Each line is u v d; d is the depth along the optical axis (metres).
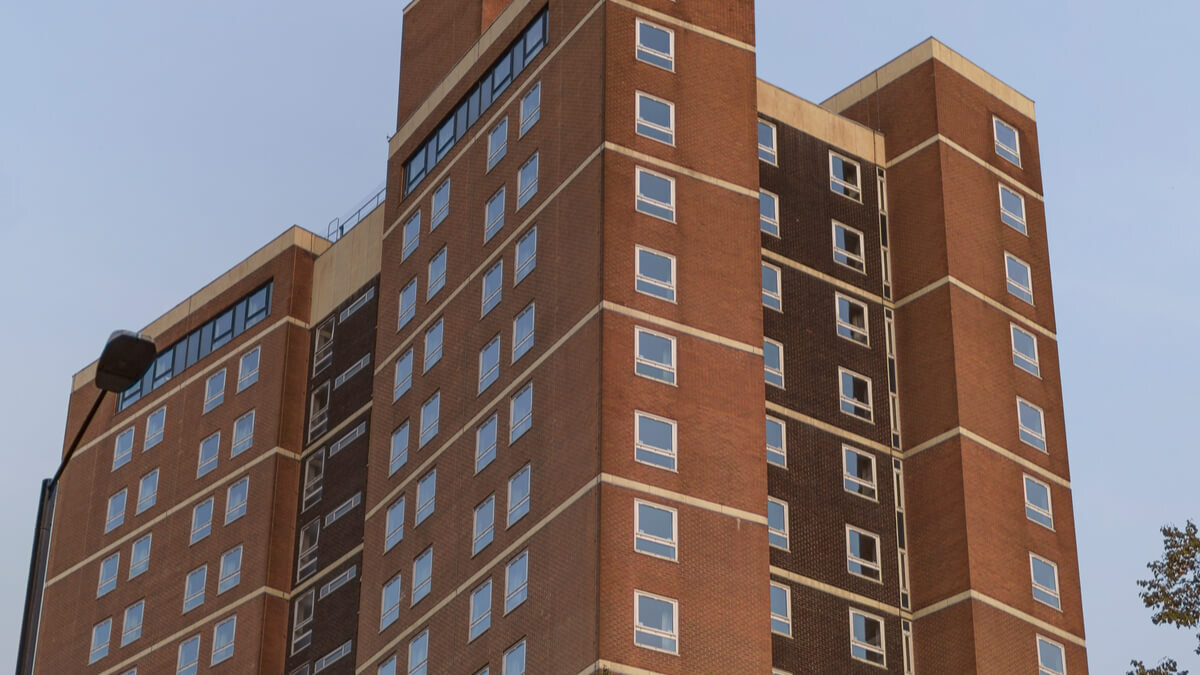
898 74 80.88
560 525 62.03
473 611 65.62
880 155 79.69
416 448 73.75
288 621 80.31
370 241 85.69
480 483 67.94
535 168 71.12
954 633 68.25
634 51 69.19
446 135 79.56
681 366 64.25
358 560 77.50
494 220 73.19
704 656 59.66
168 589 86.00
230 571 83.00
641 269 65.19
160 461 90.75
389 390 77.50
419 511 71.88
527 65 74.38
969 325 74.56
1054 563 72.31
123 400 95.50
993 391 74.06
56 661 89.88
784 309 72.19
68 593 91.62
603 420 61.62
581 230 66.50
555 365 65.44
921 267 76.12
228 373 89.31
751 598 61.75
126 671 85.62
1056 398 76.69
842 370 72.94
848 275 75.38
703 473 62.75
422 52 86.62
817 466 69.94
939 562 70.06
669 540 60.94
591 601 58.91
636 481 61.25
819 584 67.44
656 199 66.88
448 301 74.94
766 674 60.78
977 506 70.50
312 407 85.00
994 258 77.44
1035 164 82.19
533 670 60.81
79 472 95.56
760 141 75.56
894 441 73.25
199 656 82.19
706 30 71.38
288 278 88.25
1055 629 70.69
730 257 67.56
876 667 67.50
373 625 72.25
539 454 64.75
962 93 80.19
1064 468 75.25
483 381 70.12
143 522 89.75
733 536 62.38
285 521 82.62
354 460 80.44
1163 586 52.75
